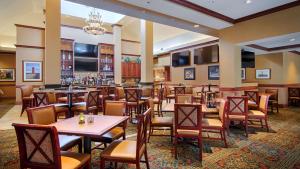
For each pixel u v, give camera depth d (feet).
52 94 18.01
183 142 12.56
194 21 18.11
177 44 36.58
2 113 22.91
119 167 9.27
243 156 10.62
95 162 9.82
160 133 14.53
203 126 11.77
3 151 11.05
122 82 37.42
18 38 27.99
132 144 8.23
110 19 34.63
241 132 15.29
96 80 32.76
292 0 15.03
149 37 26.25
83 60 34.71
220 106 12.87
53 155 6.03
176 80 37.52
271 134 14.75
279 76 29.30
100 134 6.86
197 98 17.88
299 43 24.82
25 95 22.57
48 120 9.36
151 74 26.50
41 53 29.68
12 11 25.55
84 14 31.50
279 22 16.20
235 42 19.56
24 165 6.33
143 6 14.56
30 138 6.13
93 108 16.48
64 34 32.71
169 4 14.17
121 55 37.01
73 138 9.03
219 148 11.76
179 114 10.25
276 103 24.31
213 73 30.09
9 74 41.63
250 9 16.70
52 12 22.90
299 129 16.17
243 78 32.94
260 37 17.48
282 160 10.16
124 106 10.98
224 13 17.56
